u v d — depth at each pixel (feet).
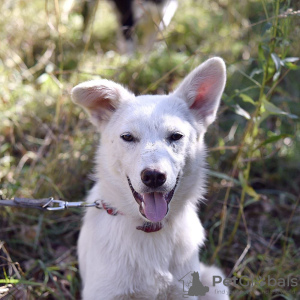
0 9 5.62
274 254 4.42
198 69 3.74
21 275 3.96
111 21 6.94
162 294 3.67
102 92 3.68
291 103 5.27
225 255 4.41
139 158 3.46
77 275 4.21
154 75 5.38
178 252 3.71
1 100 4.97
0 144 4.84
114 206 3.70
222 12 6.84
